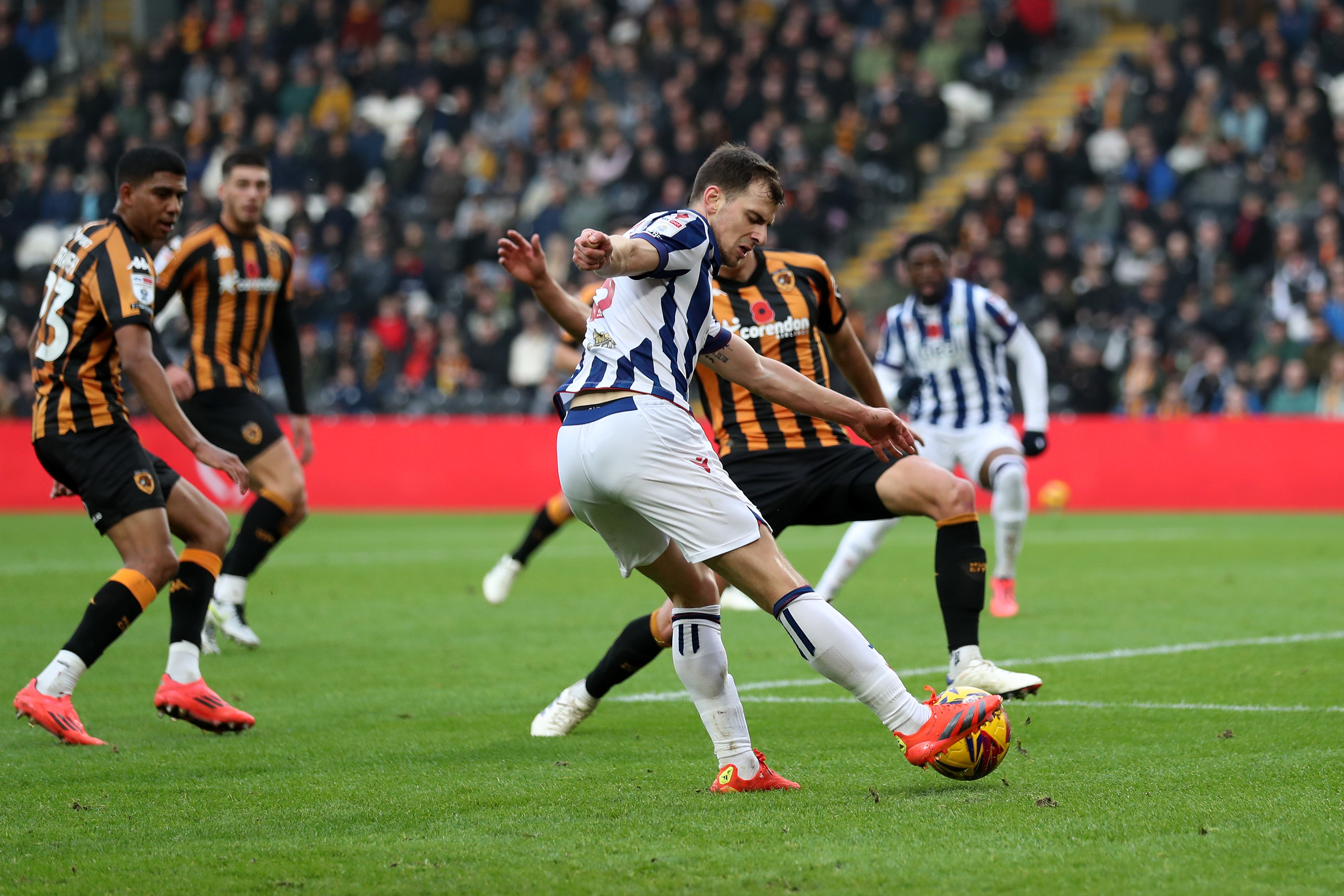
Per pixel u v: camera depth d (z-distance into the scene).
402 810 13.84
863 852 11.99
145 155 18.03
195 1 93.81
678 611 14.64
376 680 22.25
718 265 14.22
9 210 82.62
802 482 18.67
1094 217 63.94
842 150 70.94
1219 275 58.34
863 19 77.69
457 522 54.47
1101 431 56.09
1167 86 67.88
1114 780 14.64
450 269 69.81
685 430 13.75
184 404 26.17
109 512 17.83
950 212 72.25
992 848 12.05
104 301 17.31
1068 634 25.81
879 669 13.89
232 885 11.38
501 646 25.72
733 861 11.79
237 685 21.91
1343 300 58.03
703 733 17.94
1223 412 56.25
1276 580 34.06
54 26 95.25
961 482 18.12
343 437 61.34
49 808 14.06
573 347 24.97
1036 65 79.25
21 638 26.72
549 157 75.44
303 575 37.50
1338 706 18.70
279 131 81.62
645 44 78.06
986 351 28.44
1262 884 10.98
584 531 51.31
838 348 19.34
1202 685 20.48
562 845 12.41
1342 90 69.75
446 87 79.31
